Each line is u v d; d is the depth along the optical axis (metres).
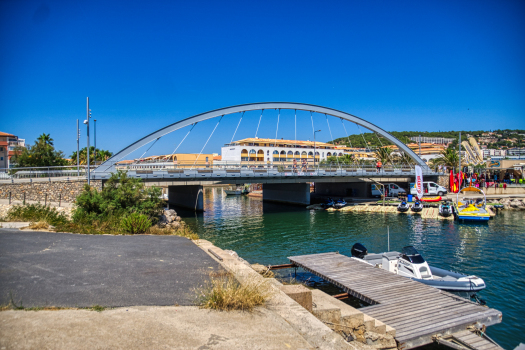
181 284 6.24
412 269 13.97
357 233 29.72
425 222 34.38
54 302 5.01
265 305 5.56
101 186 29.19
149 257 8.40
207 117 40.19
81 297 5.30
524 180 59.59
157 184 39.59
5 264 7.19
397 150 86.50
